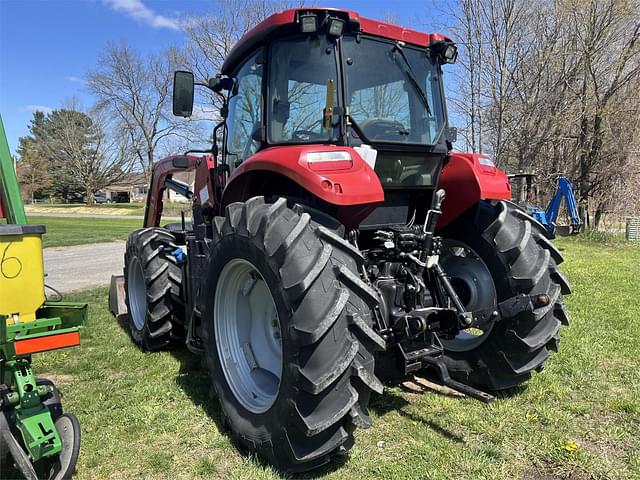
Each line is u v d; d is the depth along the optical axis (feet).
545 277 11.04
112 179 187.73
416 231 11.08
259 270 9.04
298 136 10.60
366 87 10.58
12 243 8.32
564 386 12.54
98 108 169.48
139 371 14.11
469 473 8.78
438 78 12.02
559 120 62.28
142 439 10.14
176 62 99.35
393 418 10.89
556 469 8.95
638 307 21.12
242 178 11.19
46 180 211.20
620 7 57.72
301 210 9.43
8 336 7.87
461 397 11.94
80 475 8.87
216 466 9.17
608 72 61.98
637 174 63.36
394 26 10.98
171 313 15.35
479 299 12.10
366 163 9.46
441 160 12.05
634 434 10.21
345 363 8.05
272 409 8.87
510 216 11.88
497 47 61.21
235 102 13.00
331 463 9.10
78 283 29.37
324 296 8.23
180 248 15.87
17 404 8.12
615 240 55.11
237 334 10.88
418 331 9.50
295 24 10.23
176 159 17.11
